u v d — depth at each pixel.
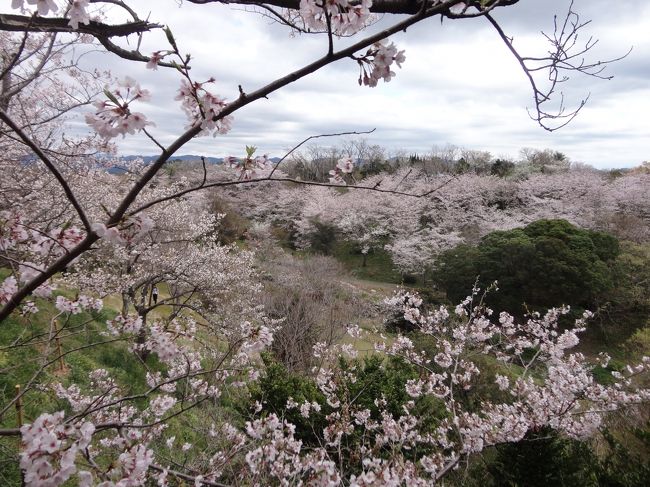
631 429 6.27
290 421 6.57
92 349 8.00
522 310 19.12
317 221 33.84
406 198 32.22
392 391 6.77
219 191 31.64
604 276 18.52
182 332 3.19
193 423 6.23
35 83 5.62
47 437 1.41
